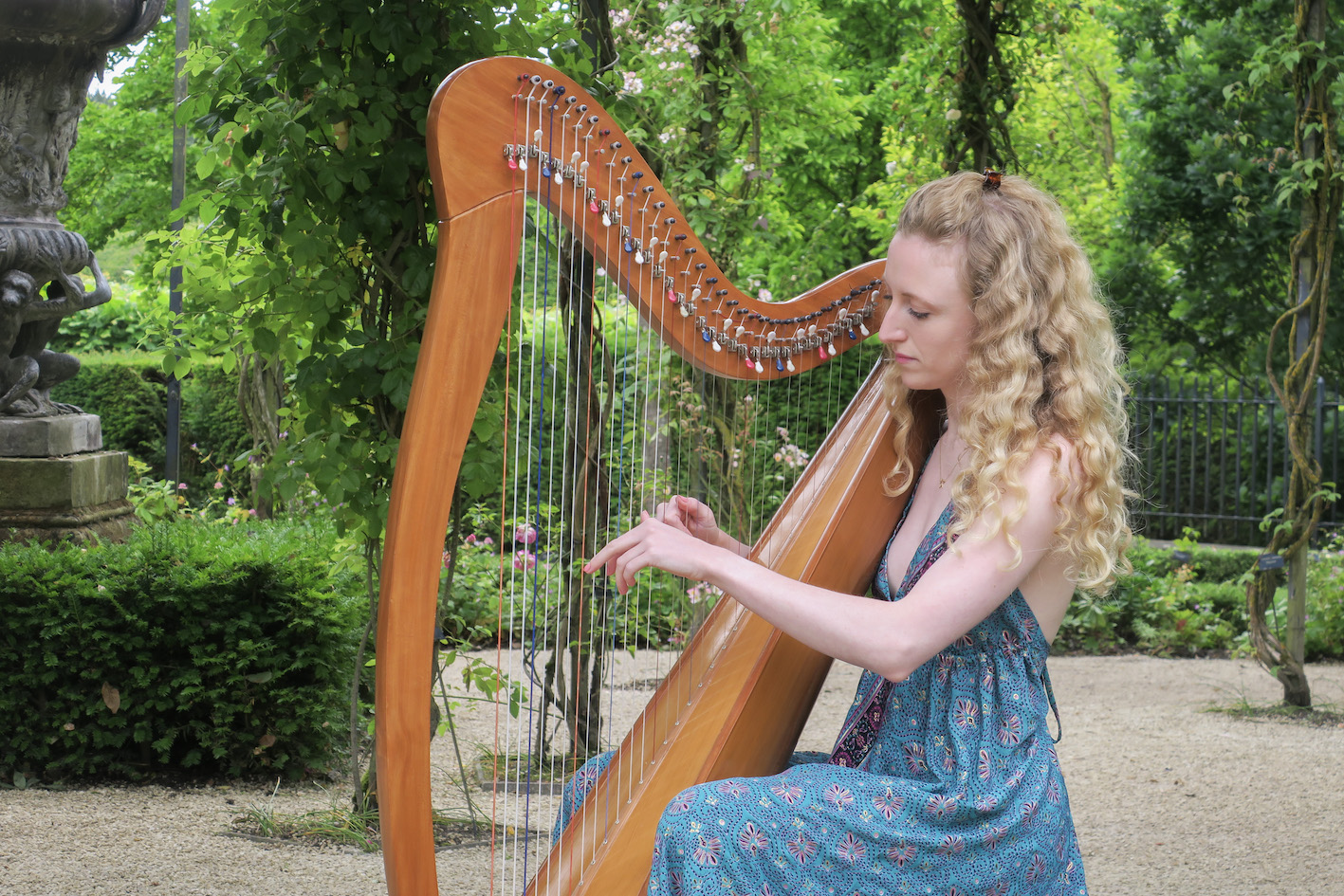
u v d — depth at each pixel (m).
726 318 2.02
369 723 4.49
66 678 4.05
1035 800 1.67
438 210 1.52
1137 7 12.44
